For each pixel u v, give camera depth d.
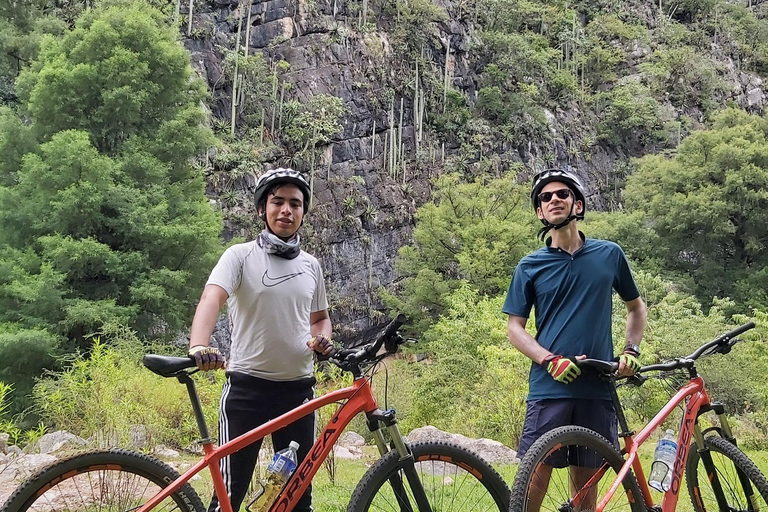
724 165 34.47
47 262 15.27
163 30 19.72
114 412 6.45
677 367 3.17
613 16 61.38
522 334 3.16
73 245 14.88
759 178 32.97
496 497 2.71
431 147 43.91
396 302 29.45
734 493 3.28
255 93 38.56
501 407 9.57
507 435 9.39
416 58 45.47
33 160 15.75
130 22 18.17
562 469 2.92
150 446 6.50
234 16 40.28
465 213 29.47
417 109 43.97
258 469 3.54
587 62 58.78
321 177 37.59
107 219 16.06
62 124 17.47
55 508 2.40
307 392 2.90
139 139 17.64
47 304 14.73
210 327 2.60
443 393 13.05
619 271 3.29
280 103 38.50
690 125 55.47
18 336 13.52
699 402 3.19
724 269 33.91
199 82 19.89
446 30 48.72
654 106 53.78
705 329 17.09
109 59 17.39
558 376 2.88
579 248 3.27
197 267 17.38
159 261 17.12
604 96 55.12
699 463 3.41
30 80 18.72
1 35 24.03
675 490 2.98
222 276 2.73
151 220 16.30
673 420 3.65
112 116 17.62
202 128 19.20
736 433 10.55
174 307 16.53
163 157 18.36
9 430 7.04
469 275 27.38
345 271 36.31
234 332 2.89
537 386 3.17
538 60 51.62
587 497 2.80
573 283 3.18
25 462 5.16
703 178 34.81
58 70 16.94
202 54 37.72
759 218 32.66
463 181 43.09
